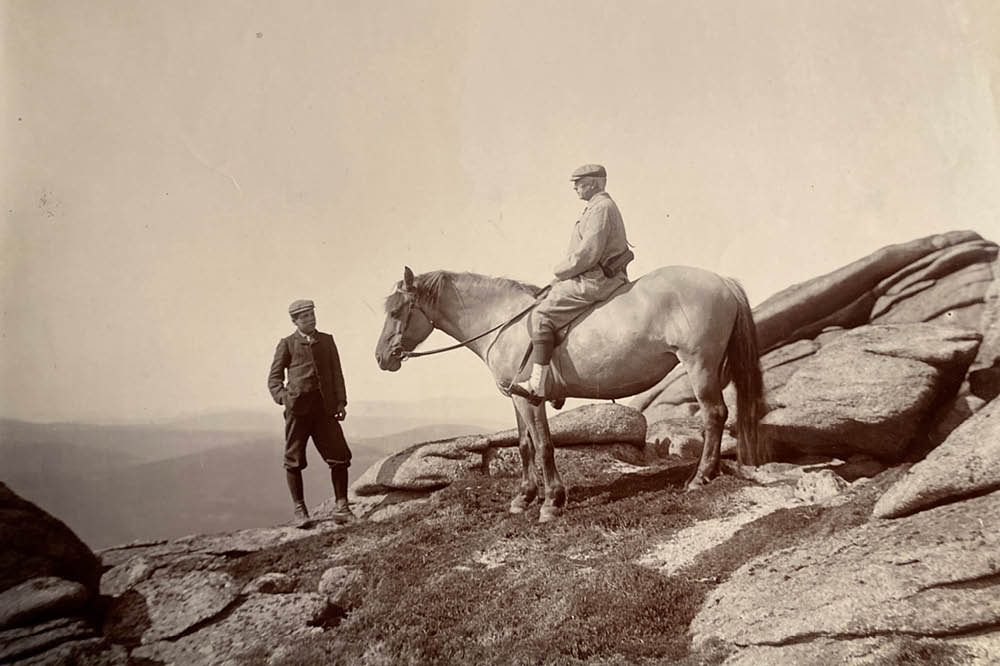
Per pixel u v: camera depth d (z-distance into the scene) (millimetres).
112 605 6434
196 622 6047
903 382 7207
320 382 8008
